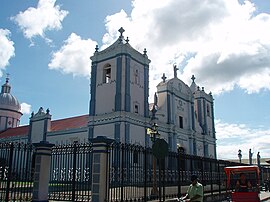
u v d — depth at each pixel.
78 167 17.31
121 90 32.72
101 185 12.70
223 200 21.22
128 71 33.59
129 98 32.94
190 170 18.00
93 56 36.00
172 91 40.66
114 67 34.03
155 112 36.88
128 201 13.41
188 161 18.91
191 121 43.47
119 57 33.66
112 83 33.62
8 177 13.98
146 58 36.56
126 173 14.10
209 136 47.84
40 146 15.24
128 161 14.23
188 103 43.97
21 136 45.91
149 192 16.42
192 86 50.31
